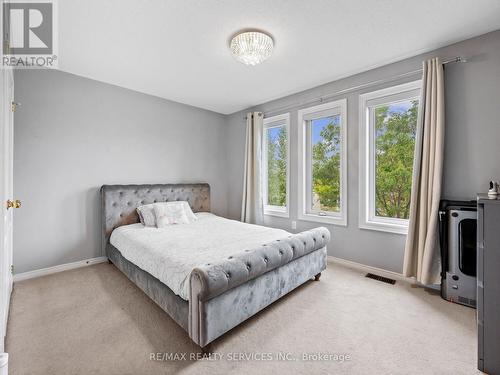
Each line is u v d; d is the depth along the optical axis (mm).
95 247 3062
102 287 2414
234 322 1635
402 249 2572
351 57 2494
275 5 1754
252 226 3039
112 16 1853
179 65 2662
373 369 1399
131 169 3361
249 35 2041
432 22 1944
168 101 3754
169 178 3783
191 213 3514
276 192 3977
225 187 4613
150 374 1362
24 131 2557
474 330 1741
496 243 1331
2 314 1165
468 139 2160
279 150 3916
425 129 2289
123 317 1901
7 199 1691
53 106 2732
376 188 2883
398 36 2133
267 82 3127
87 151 2980
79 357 1479
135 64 2633
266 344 1604
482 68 2092
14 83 2496
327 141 3311
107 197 3012
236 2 1724
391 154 2768
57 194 2773
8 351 1514
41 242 2674
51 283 2488
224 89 3365
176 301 1706
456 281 2098
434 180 2211
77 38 2137
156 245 2240
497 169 2035
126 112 3303
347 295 2244
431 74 2277
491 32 2051
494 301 1334
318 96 3240
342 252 3053
